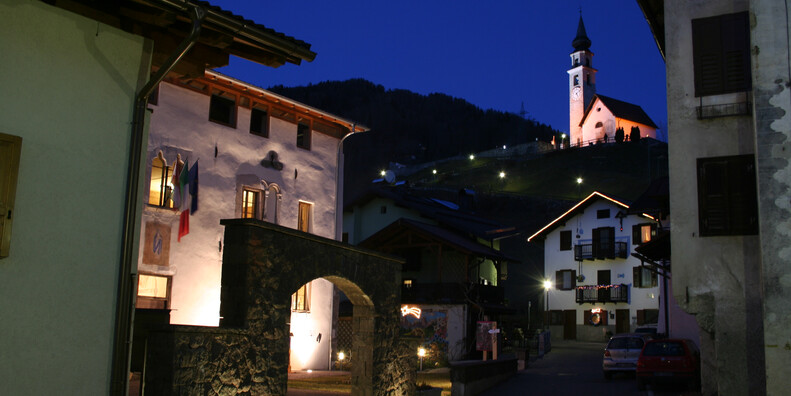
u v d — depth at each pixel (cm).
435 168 11488
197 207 1950
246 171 2116
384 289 1338
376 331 1303
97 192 795
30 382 719
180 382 846
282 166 2245
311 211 2352
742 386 1186
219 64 1002
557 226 5022
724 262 1234
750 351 1191
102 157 802
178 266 1881
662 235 1866
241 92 2125
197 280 1930
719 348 1210
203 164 1988
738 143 1259
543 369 2655
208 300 1955
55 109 764
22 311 719
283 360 1034
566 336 4841
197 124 1984
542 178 9262
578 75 10725
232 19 841
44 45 761
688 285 1248
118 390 783
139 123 835
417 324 3123
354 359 1304
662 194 2219
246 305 967
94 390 770
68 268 761
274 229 1027
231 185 2062
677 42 1326
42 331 734
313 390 1578
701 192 1268
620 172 8819
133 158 826
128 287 808
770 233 1066
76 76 787
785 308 1038
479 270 3500
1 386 696
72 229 768
